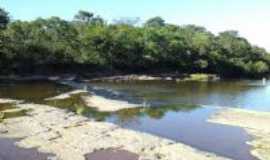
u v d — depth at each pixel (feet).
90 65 371.15
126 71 401.49
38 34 356.79
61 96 194.49
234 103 201.98
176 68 443.32
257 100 217.77
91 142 103.81
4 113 139.64
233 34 650.43
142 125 133.28
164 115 154.71
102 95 210.59
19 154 91.86
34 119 130.21
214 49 484.33
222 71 473.26
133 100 197.77
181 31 551.18
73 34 401.08
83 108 161.68
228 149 103.65
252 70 499.92
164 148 100.12
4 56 295.28
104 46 395.75
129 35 422.41
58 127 120.16
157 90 257.75
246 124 136.67
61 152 94.58
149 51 417.90
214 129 128.36
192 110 169.68
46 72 331.36
